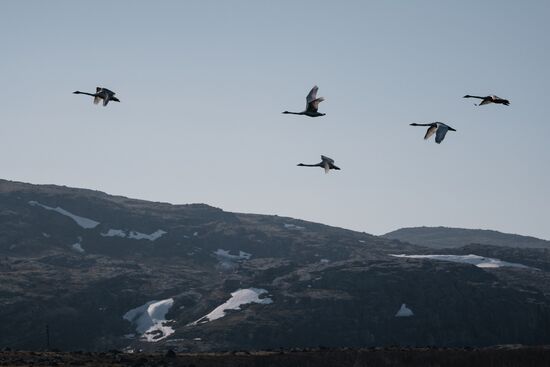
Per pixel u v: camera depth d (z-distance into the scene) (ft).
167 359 391.45
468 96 152.46
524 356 407.23
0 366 351.67
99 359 384.47
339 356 408.67
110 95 157.38
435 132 133.18
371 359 404.36
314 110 152.66
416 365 400.47
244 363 388.98
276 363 391.86
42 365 356.18
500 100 147.33
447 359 403.95
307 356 404.57
